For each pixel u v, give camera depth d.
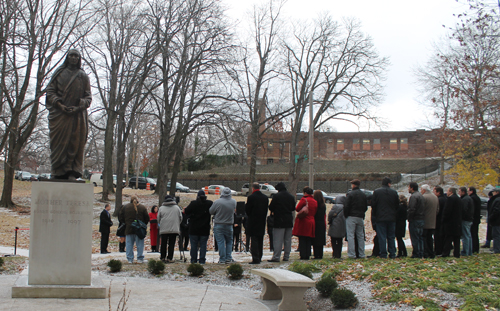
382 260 10.55
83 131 7.82
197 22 25.58
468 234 12.23
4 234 20.27
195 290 8.22
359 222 11.49
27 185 45.72
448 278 8.02
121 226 14.80
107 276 9.59
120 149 30.03
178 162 33.28
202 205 11.55
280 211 11.44
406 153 68.38
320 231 11.89
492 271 8.79
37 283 7.13
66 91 7.64
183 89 26.55
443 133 21.39
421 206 11.19
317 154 55.38
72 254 7.26
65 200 7.28
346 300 7.05
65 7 24.47
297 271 9.08
